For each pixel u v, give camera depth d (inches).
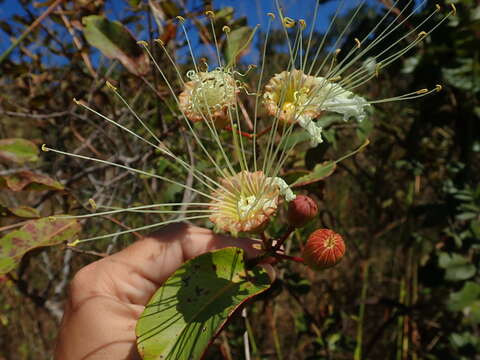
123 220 13.4
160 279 7.9
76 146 15.9
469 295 10.8
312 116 7.0
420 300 15.3
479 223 11.2
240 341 13.4
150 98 14.0
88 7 11.7
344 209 17.1
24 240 8.0
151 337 5.9
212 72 7.4
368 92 14.8
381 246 17.2
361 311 13.2
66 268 13.3
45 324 21.0
